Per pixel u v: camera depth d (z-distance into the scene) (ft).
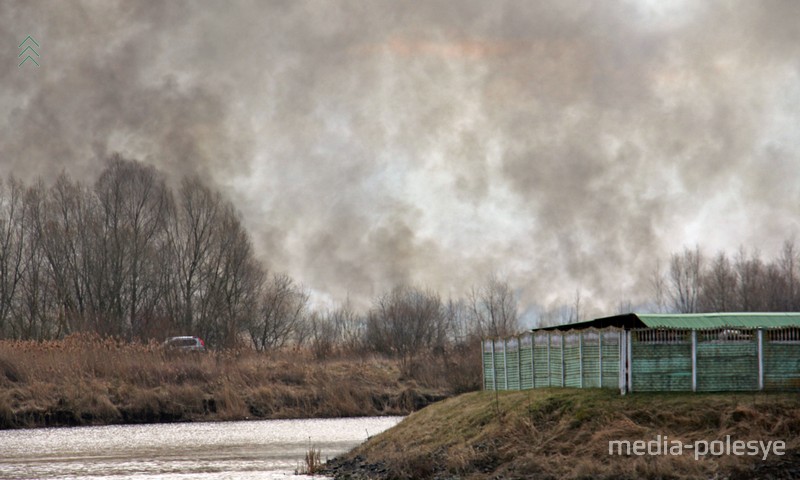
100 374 248.52
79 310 326.85
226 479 135.54
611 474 107.34
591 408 121.70
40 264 332.60
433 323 323.98
